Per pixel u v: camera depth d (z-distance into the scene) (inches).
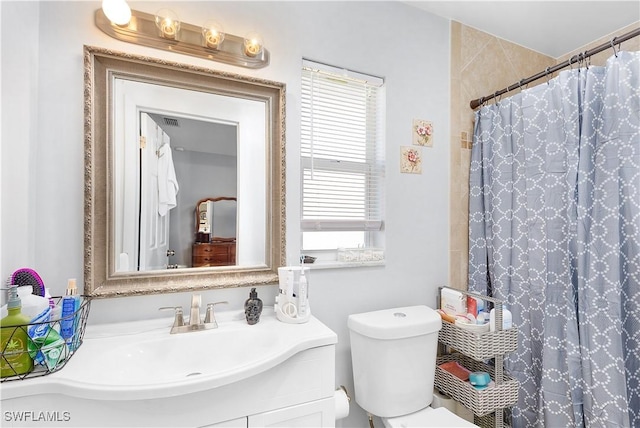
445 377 60.1
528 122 62.5
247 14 52.7
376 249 64.4
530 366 62.4
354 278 61.2
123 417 31.7
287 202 55.1
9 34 34.7
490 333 54.2
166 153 47.4
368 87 65.7
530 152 62.1
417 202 67.9
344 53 60.7
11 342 30.1
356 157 64.7
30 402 29.5
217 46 49.4
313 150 60.4
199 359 42.0
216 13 50.5
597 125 53.8
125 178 44.9
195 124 49.2
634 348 50.5
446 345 63.6
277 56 54.7
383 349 52.0
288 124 55.4
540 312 60.4
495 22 73.0
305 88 59.9
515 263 64.9
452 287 71.3
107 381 30.2
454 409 59.9
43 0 41.0
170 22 45.8
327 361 41.4
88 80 41.9
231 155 51.4
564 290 56.1
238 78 50.5
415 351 53.8
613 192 50.8
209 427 34.3
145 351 40.0
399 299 65.5
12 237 35.6
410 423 51.1
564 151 56.8
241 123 52.1
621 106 50.5
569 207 55.0
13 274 34.2
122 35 44.4
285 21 55.6
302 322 47.1
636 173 49.2
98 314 42.9
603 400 49.0
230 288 50.4
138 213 45.6
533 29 75.4
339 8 60.4
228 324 46.8
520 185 64.3
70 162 42.0
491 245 69.4
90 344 39.2
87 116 41.8
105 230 43.3
